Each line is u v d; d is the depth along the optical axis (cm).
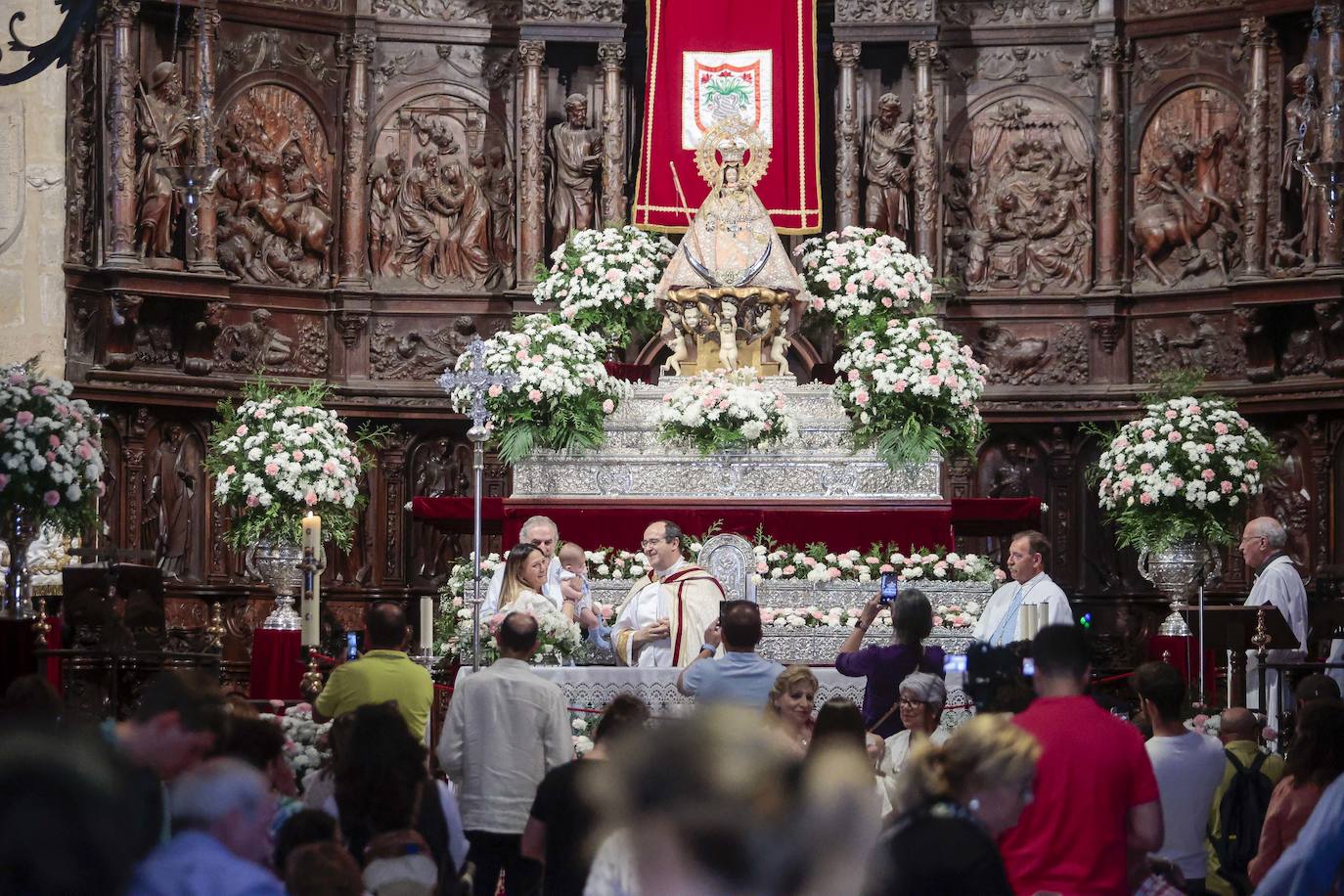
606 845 334
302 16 1870
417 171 1912
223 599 1792
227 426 1577
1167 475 1526
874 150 1914
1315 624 1447
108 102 1736
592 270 1548
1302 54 1828
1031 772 510
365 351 1883
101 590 1216
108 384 1717
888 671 865
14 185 1692
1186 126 1898
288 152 1867
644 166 1858
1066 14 1939
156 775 432
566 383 1395
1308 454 1808
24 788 269
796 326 1576
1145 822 608
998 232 1934
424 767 598
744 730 247
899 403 1406
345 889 451
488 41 1938
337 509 1578
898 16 1903
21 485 1221
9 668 1104
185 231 1783
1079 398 1889
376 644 841
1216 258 1872
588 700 1129
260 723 609
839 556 1377
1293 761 714
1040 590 1012
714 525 1381
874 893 421
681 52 1858
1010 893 469
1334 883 548
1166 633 1543
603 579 1348
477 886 810
